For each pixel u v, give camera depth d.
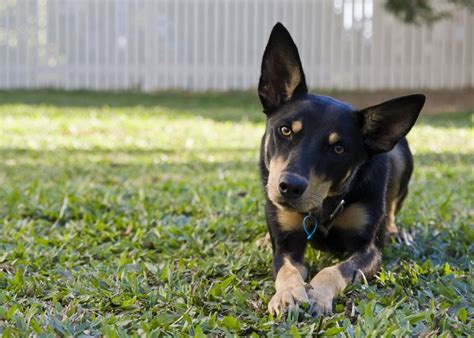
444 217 1.76
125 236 1.64
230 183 2.10
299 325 1.22
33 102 4.01
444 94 4.46
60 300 1.32
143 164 2.49
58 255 1.51
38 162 2.50
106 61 4.61
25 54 4.55
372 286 1.35
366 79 4.60
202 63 4.64
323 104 1.39
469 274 1.39
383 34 4.55
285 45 1.42
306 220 1.43
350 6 4.54
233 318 1.21
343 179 1.38
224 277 1.43
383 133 1.41
